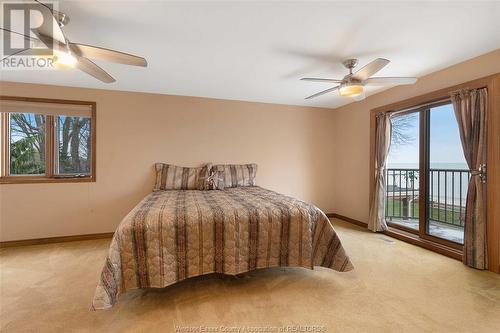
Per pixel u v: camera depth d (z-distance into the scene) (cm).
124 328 160
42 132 343
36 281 223
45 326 162
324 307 183
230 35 210
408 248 306
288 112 449
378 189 368
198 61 262
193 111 396
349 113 443
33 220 327
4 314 174
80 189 346
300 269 248
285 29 200
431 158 317
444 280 223
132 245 186
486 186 243
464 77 263
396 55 248
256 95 390
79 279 228
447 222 340
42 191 330
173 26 196
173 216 203
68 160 354
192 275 200
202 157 401
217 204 242
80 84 334
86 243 332
